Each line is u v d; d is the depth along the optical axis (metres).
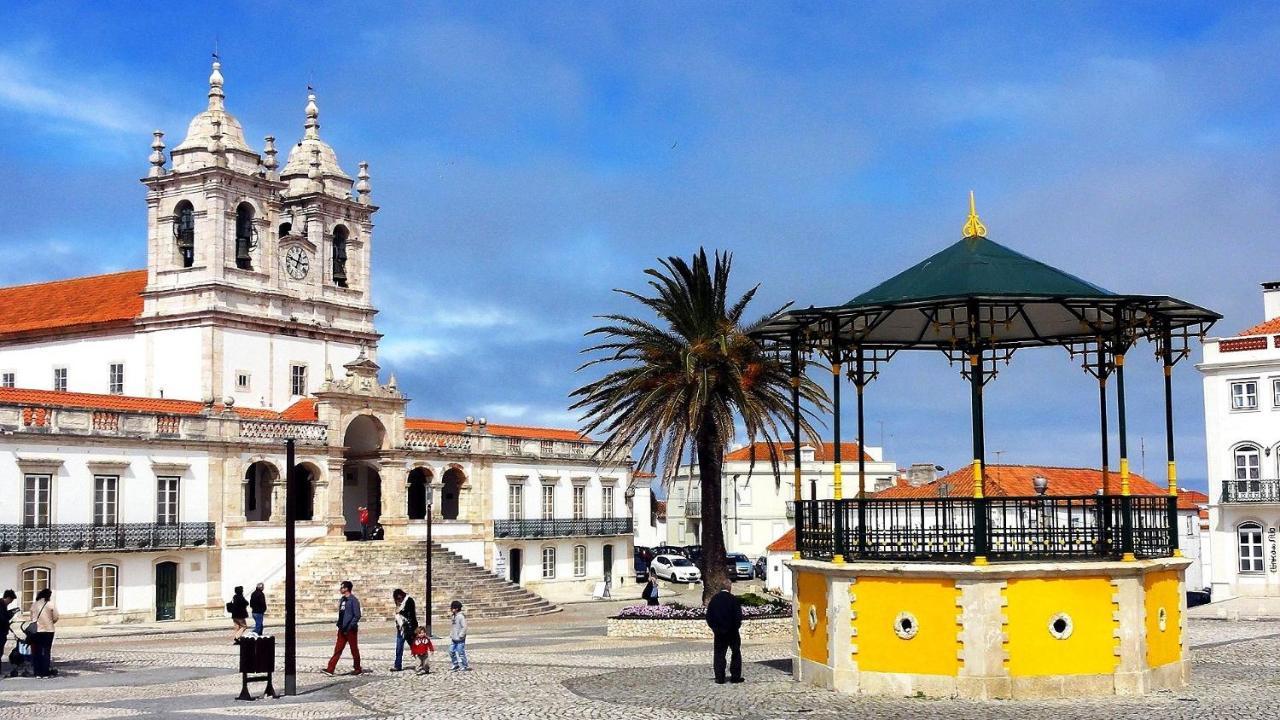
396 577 61.16
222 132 71.00
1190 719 21.14
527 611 63.31
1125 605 23.55
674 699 24.61
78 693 27.98
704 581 42.94
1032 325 28.69
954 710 22.02
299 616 58.34
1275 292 63.78
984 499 23.59
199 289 69.06
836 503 24.64
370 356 78.19
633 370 43.16
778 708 22.89
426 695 26.38
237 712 24.45
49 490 52.50
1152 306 24.95
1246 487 58.28
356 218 78.50
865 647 24.05
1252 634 39.00
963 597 23.09
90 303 74.88
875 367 28.81
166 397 69.44
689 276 42.69
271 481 62.16
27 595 51.25
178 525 56.94
